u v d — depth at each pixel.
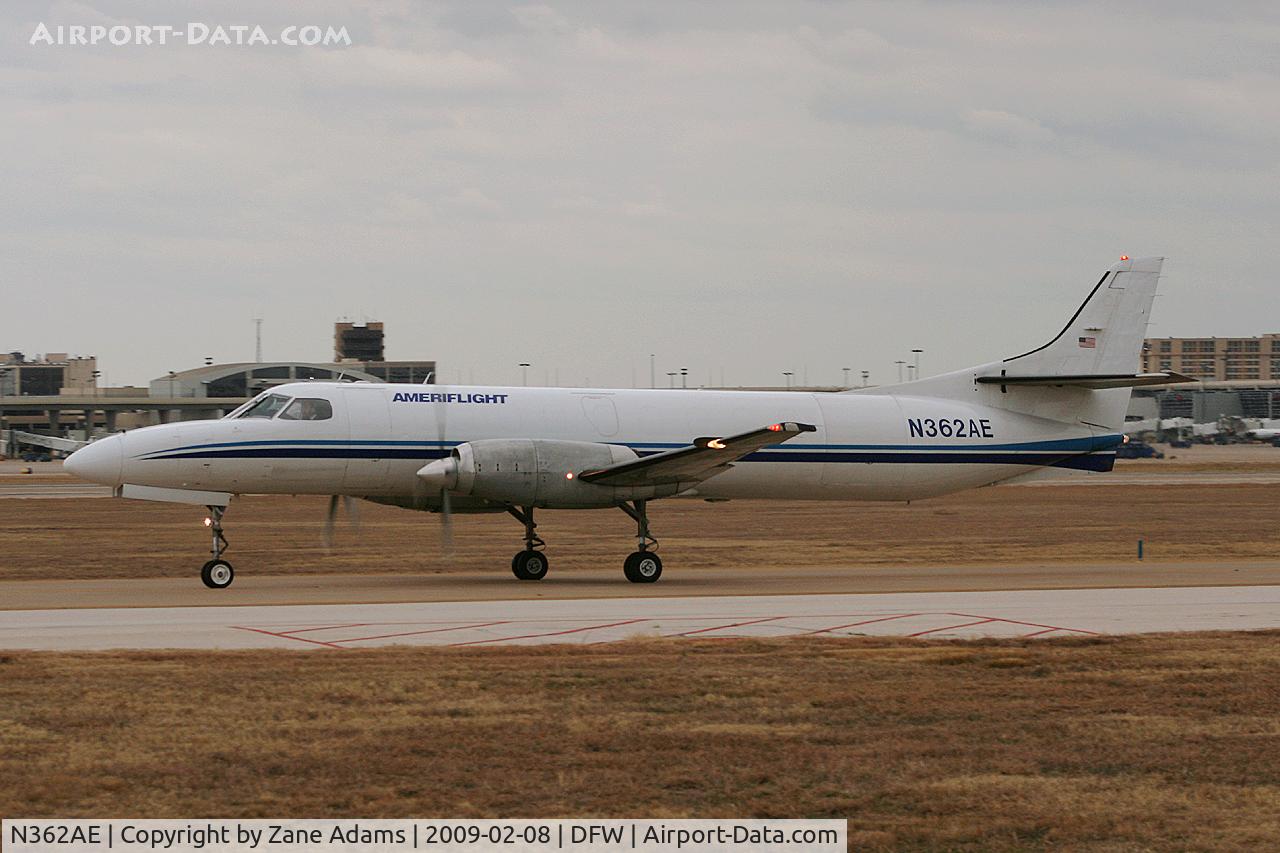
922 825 17.02
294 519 82.12
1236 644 30.25
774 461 50.25
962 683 25.72
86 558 54.94
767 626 32.88
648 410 48.88
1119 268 56.09
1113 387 55.25
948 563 55.34
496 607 36.72
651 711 23.06
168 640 30.02
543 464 44.19
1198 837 16.59
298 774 18.95
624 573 47.53
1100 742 21.19
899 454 52.16
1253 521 81.25
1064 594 40.84
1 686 24.38
